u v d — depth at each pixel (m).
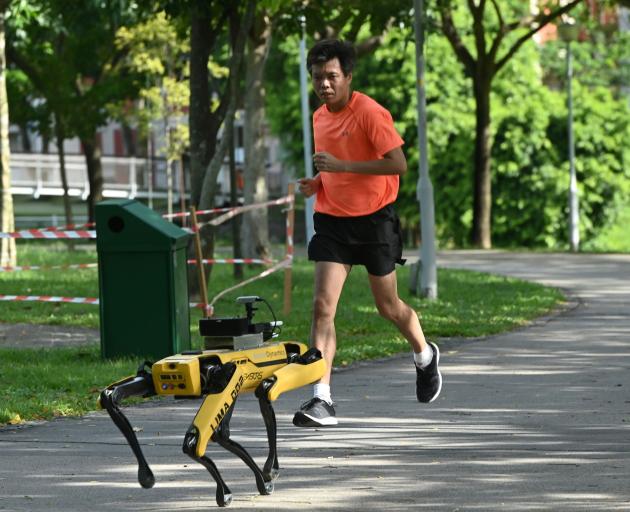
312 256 14.05
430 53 90.06
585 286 41.31
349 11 42.81
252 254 50.16
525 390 18.48
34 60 70.44
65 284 40.91
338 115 13.78
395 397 17.94
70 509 11.52
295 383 11.24
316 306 13.90
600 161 88.56
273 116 98.50
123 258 21.95
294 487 12.20
